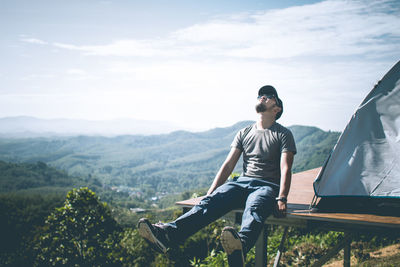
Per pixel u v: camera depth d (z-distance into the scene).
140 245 14.21
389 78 2.80
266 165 2.74
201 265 5.80
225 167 2.92
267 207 2.39
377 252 5.78
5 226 48.12
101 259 10.58
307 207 2.89
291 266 5.90
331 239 6.28
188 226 2.37
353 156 2.85
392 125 2.77
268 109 2.83
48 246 10.62
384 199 2.66
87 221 10.70
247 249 2.10
